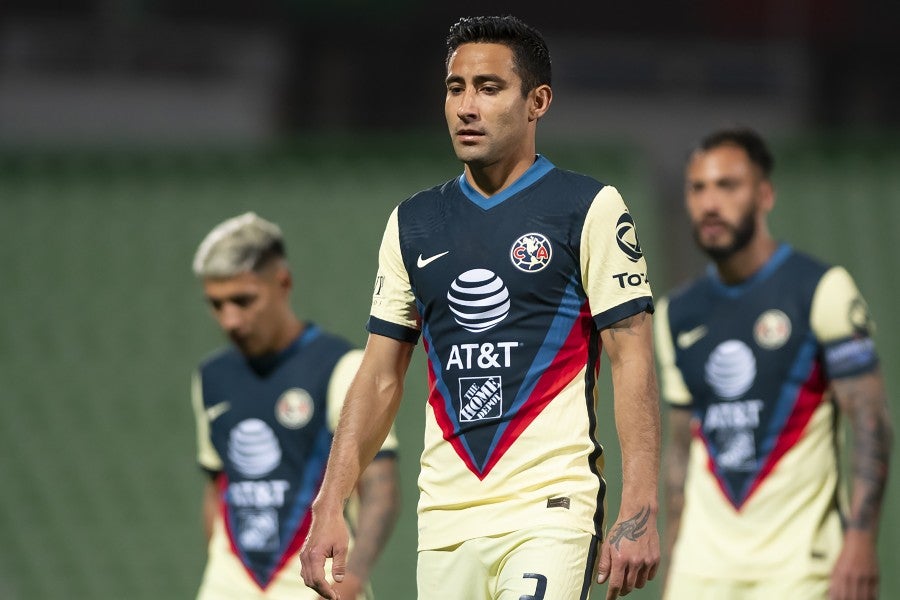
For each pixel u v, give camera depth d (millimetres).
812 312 16750
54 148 56625
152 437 43906
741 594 16625
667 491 18016
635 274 10938
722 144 17359
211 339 48031
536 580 10383
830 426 16812
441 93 65000
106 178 55469
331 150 54281
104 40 63156
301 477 15727
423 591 11125
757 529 16703
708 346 17406
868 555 16000
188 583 37406
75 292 50250
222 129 63312
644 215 49156
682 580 17031
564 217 10961
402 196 52438
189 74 63562
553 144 52969
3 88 62156
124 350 47656
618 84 65125
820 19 65625
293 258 49406
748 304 17188
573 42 65438
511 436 10859
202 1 64125
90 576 37844
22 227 53219
